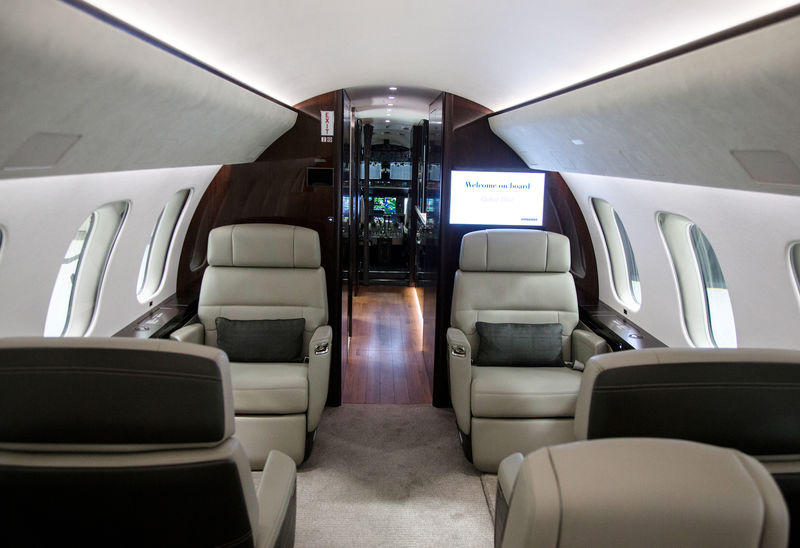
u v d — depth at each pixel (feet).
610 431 4.64
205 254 13.32
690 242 9.06
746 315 7.43
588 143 8.04
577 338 11.77
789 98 3.74
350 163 14.88
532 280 12.17
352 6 5.98
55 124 4.49
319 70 9.66
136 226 9.34
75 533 4.29
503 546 3.36
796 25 3.18
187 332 10.78
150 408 4.11
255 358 11.37
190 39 5.93
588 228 12.83
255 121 9.64
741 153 5.01
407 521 9.16
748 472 3.10
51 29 3.32
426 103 15.43
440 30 6.97
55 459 4.09
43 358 4.02
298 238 12.00
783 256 6.27
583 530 2.97
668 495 2.97
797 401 4.46
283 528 5.66
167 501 4.23
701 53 4.17
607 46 5.83
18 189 5.45
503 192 13.00
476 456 10.42
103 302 9.27
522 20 5.89
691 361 4.54
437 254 13.47
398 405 13.94
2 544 4.30
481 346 11.71
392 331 20.02
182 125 6.96
